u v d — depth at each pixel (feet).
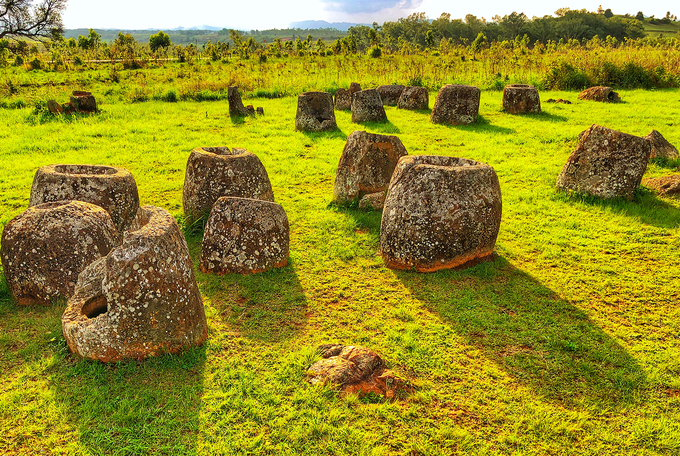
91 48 173.37
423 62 106.63
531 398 11.51
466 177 17.63
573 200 25.91
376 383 11.78
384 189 25.34
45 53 148.36
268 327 14.33
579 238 21.04
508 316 14.96
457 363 12.74
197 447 9.84
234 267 17.40
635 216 23.25
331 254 19.60
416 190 17.79
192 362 12.32
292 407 11.01
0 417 10.43
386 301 16.03
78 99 49.24
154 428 10.23
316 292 16.58
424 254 17.70
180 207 24.93
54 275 15.10
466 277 17.51
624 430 10.61
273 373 12.16
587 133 26.05
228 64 122.83
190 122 47.29
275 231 17.88
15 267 14.90
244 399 11.22
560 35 249.34
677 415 10.98
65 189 18.38
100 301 13.64
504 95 52.90
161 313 12.01
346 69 94.32
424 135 42.27
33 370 11.98
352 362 12.12
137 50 192.34
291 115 51.67
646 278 17.46
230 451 9.76
